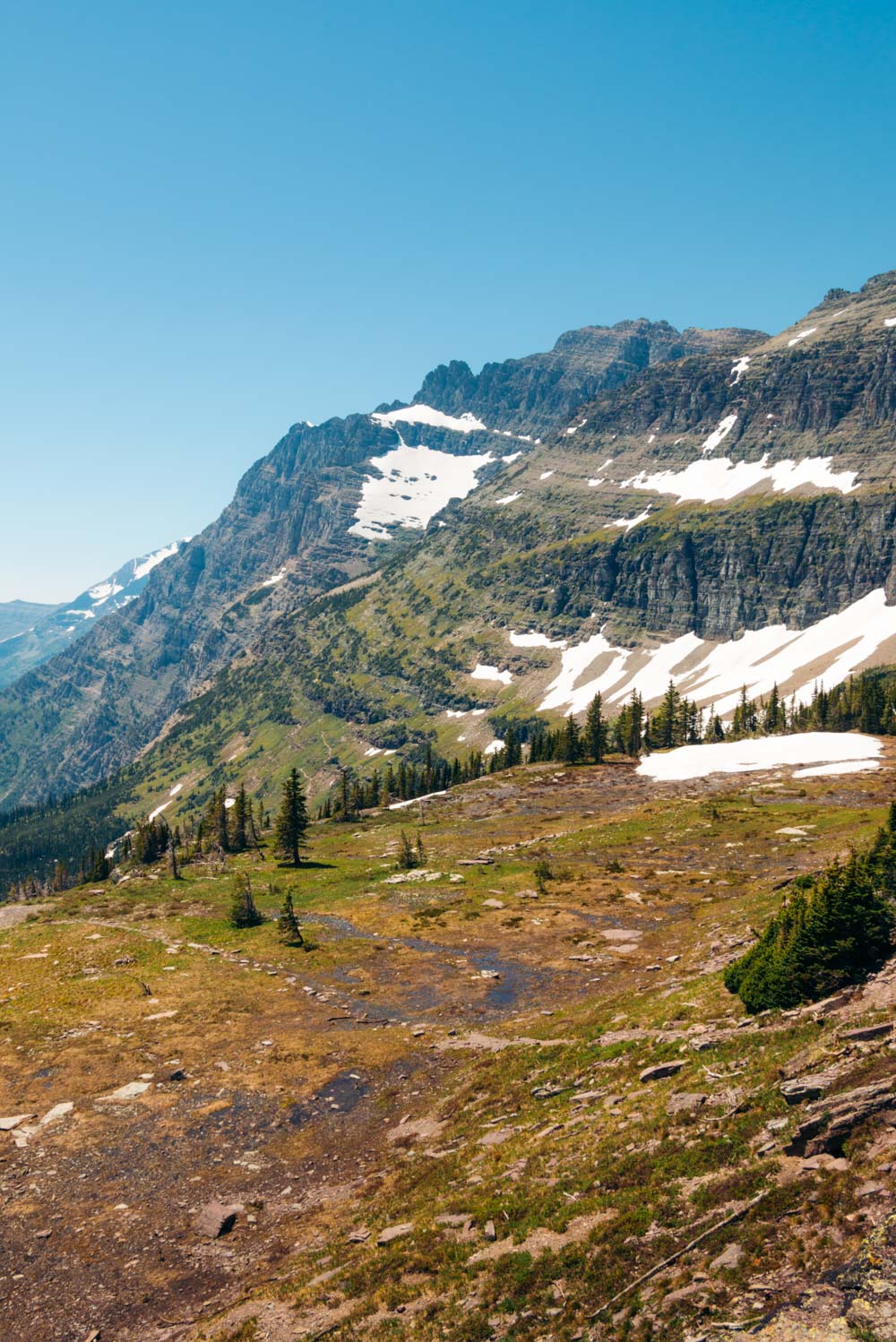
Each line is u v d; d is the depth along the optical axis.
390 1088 46.16
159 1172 38.62
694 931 65.00
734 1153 24.66
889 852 39.25
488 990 60.59
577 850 107.44
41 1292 30.41
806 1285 18.61
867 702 191.50
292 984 64.75
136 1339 27.36
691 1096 29.50
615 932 70.31
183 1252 32.25
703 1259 20.80
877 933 34.44
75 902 97.31
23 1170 38.88
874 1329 16.66
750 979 37.91
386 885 97.19
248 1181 37.69
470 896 87.88
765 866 87.44
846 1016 30.64
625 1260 22.05
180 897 98.12
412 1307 23.88
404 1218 30.14
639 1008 45.81
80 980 66.75
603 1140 29.52
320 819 192.62
